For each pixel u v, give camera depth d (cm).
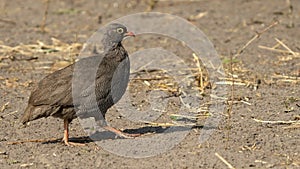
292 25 2044
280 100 1426
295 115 1332
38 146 1208
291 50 1798
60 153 1169
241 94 1472
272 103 1408
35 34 2031
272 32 1984
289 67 1664
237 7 2305
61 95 1164
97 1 2455
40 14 2281
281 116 1329
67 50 1853
